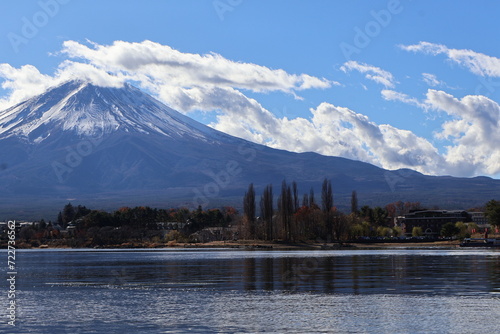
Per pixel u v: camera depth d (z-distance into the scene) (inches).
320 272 4552.2
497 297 3176.7
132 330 2518.5
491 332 2431.1
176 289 3636.8
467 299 3115.2
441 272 4451.3
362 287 3597.4
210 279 4175.7
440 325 2539.4
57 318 2753.4
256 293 3412.9
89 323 2650.1
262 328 2519.7
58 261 6825.8
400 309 2859.3
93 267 5605.3
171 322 2647.6
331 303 3038.9
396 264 5315.0
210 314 2800.2
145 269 5187.0
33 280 4301.2
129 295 3405.5
